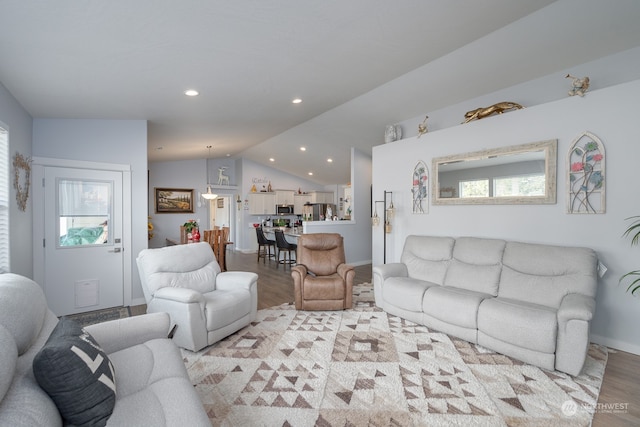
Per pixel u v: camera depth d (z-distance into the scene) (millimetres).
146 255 3059
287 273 6164
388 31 2479
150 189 8172
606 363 2471
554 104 3113
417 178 4488
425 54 3004
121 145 3980
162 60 2465
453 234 4051
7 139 2682
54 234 3562
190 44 2268
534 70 3400
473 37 2793
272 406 1952
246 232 9609
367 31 2434
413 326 3246
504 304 2637
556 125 3102
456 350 2697
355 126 5770
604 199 2795
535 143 3229
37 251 3453
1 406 944
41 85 2664
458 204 3959
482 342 2686
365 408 1935
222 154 8508
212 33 2156
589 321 2174
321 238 4312
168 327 2037
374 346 2785
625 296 2689
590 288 2541
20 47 2037
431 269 3654
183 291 2678
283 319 3482
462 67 3422
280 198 10148
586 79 2914
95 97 3082
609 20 2568
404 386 2170
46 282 3520
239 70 2844
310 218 9539
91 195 3793
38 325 1462
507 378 2262
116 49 2199
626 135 2676
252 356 2607
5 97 2645
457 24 2521
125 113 3713
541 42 2908
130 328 1889
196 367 2430
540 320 2336
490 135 3646
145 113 3793
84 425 1171
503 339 2520
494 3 2299
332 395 2068
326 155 7938
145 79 2787
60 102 3098
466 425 1786
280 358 2572
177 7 1815
